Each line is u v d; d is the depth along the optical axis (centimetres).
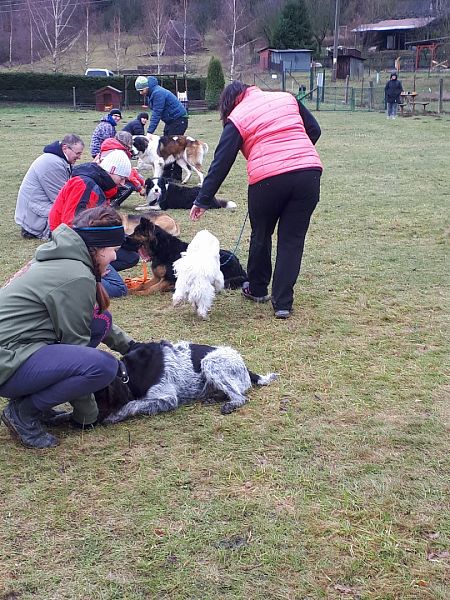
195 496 291
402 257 675
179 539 262
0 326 310
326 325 497
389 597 235
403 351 448
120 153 605
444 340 465
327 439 337
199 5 6400
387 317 509
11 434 335
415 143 1664
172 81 3431
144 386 359
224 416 361
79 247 318
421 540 262
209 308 509
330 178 1165
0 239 765
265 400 380
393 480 300
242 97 499
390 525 271
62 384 313
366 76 4559
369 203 944
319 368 424
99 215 320
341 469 310
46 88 3366
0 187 1112
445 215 856
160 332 486
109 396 348
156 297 567
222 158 491
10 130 2072
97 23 6488
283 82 3525
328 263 659
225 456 322
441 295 559
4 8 5812
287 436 340
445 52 4856
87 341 328
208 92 3103
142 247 571
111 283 560
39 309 312
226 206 942
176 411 367
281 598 234
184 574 244
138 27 6525
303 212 494
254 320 509
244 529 269
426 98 3142
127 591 237
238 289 588
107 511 281
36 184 746
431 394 386
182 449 329
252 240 526
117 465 315
